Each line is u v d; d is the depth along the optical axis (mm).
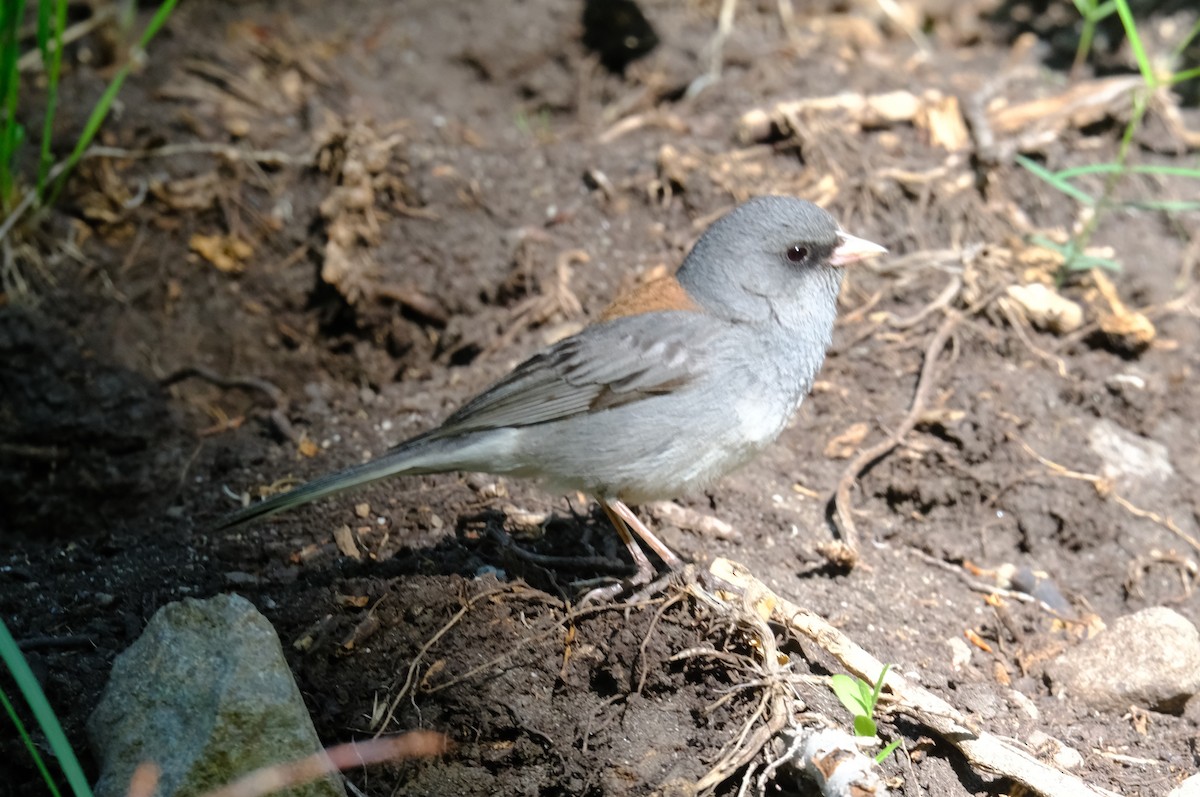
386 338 11148
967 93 12852
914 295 10648
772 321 8039
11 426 10141
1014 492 9375
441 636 7430
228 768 6320
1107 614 8852
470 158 12070
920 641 8211
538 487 8141
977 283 10664
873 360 10172
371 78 13555
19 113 12086
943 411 9680
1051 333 10516
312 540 8602
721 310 8016
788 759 6695
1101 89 12766
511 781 6867
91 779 6660
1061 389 10148
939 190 11344
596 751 6938
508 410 7809
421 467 7785
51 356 10547
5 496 9812
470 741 7016
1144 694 7848
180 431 10328
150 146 11945
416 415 10102
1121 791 7262
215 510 9258
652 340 7785
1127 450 9852
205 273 11406
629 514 8055
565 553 8391
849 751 6520
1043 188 11773
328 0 14492
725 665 7305
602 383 7715
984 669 8148
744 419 7867
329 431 10070
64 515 9758
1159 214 11867
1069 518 9242
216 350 11055
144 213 11570
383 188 11555
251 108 12758
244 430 10320
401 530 8617
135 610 7938
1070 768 7367
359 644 7406
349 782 6684
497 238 11352
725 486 9141
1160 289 11180
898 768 7055
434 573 7996
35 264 11031
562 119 13688
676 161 11562
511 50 13992
